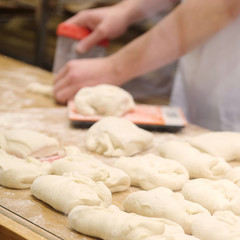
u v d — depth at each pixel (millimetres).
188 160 1470
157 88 2383
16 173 1299
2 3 2424
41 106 2084
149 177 1353
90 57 2297
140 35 2354
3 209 1188
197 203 1230
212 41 2332
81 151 1637
